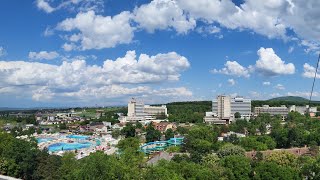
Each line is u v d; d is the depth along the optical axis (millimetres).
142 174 199125
